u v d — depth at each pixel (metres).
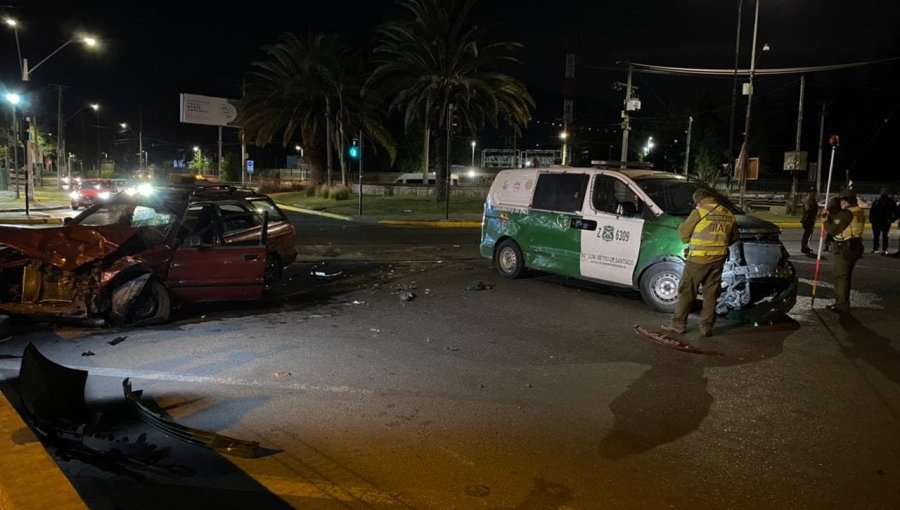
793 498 3.89
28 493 2.21
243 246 8.41
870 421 5.14
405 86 32.44
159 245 7.99
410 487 3.94
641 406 5.38
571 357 6.77
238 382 5.80
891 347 7.30
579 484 4.02
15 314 7.18
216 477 4.01
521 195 11.07
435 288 10.58
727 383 6.01
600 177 9.85
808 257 15.64
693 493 3.93
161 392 5.51
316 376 6.02
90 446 4.41
